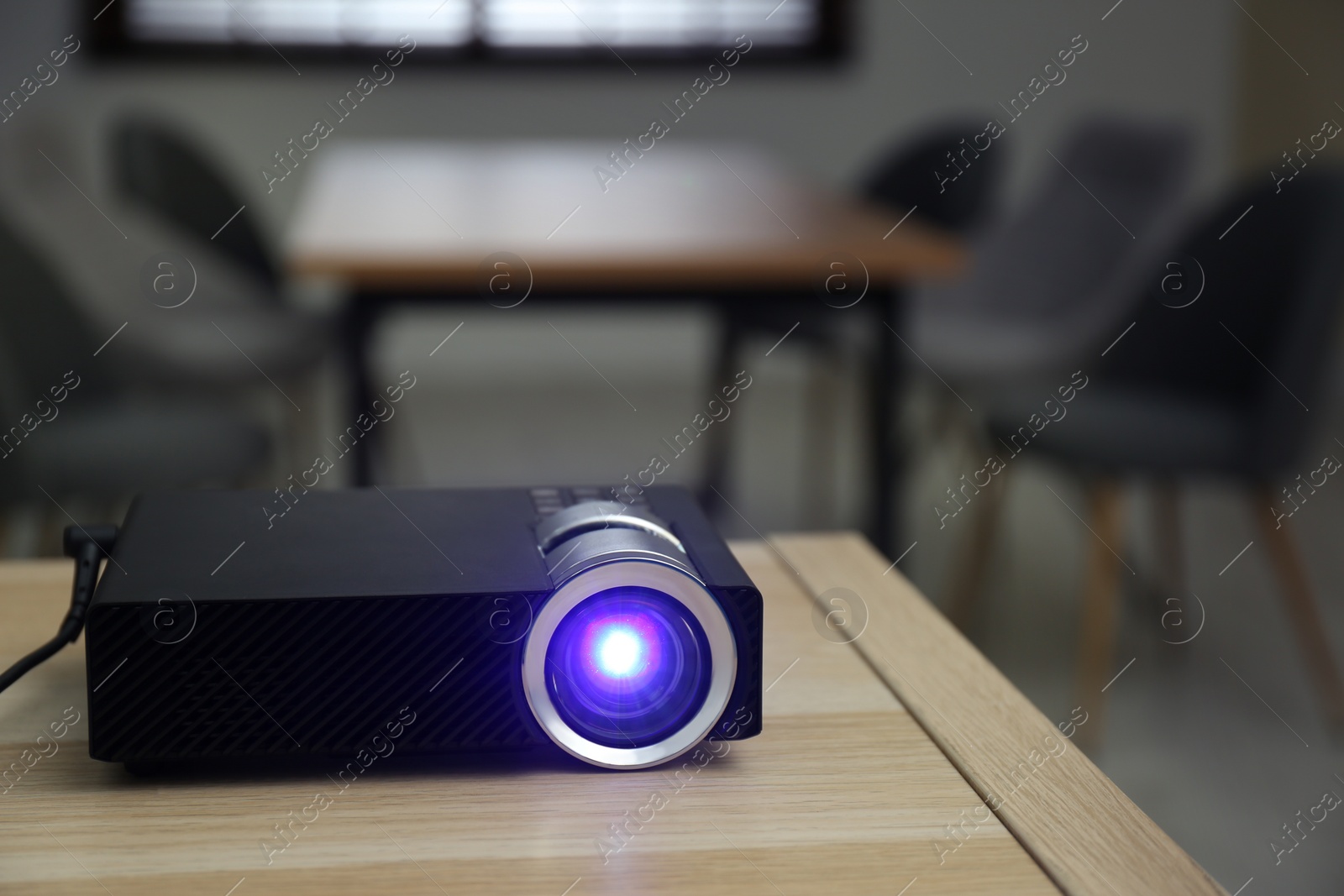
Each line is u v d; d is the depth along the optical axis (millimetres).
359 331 1922
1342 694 1947
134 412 1816
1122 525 2777
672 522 653
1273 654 2145
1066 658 2117
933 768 575
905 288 2018
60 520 1898
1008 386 2223
